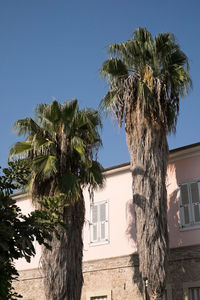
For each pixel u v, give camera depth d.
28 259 6.67
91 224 15.73
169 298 13.09
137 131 12.76
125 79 13.58
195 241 13.33
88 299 14.56
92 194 13.02
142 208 11.88
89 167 12.56
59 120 12.95
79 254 11.97
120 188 15.63
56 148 12.66
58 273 11.44
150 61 13.74
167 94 13.10
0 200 6.74
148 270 11.33
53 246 11.69
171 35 13.76
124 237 14.82
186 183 14.20
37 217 7.09
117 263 14.50
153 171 12.22
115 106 13.41
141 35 14.02
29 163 12.32
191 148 14.10
